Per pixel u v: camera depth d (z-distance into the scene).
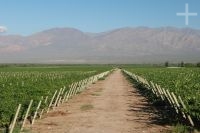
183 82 46.81
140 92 54.22
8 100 26.09
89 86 69.38
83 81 60.69
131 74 102.81
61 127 25.02
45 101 29.92
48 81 45.94
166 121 27.23
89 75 86.62
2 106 24.03
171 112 31.31
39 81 45.78
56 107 35.75
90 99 43.94
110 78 105.00
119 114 31.05
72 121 27.41
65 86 42.00
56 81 47.31
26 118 26.30
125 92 54.44
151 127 25.09
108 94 51.12
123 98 45.12
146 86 57.09
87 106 36.56
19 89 33.22
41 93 31.80
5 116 23.50
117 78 104.69
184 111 25.45
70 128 24.67
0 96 28.31
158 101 38.41
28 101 27.02
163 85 44.44
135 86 67.19
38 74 93.00
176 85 41.91
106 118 28.91
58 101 36.81
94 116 29.89
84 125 25.81
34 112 26.95
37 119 28.16
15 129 23.58
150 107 35.72
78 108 35.03
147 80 58.94
